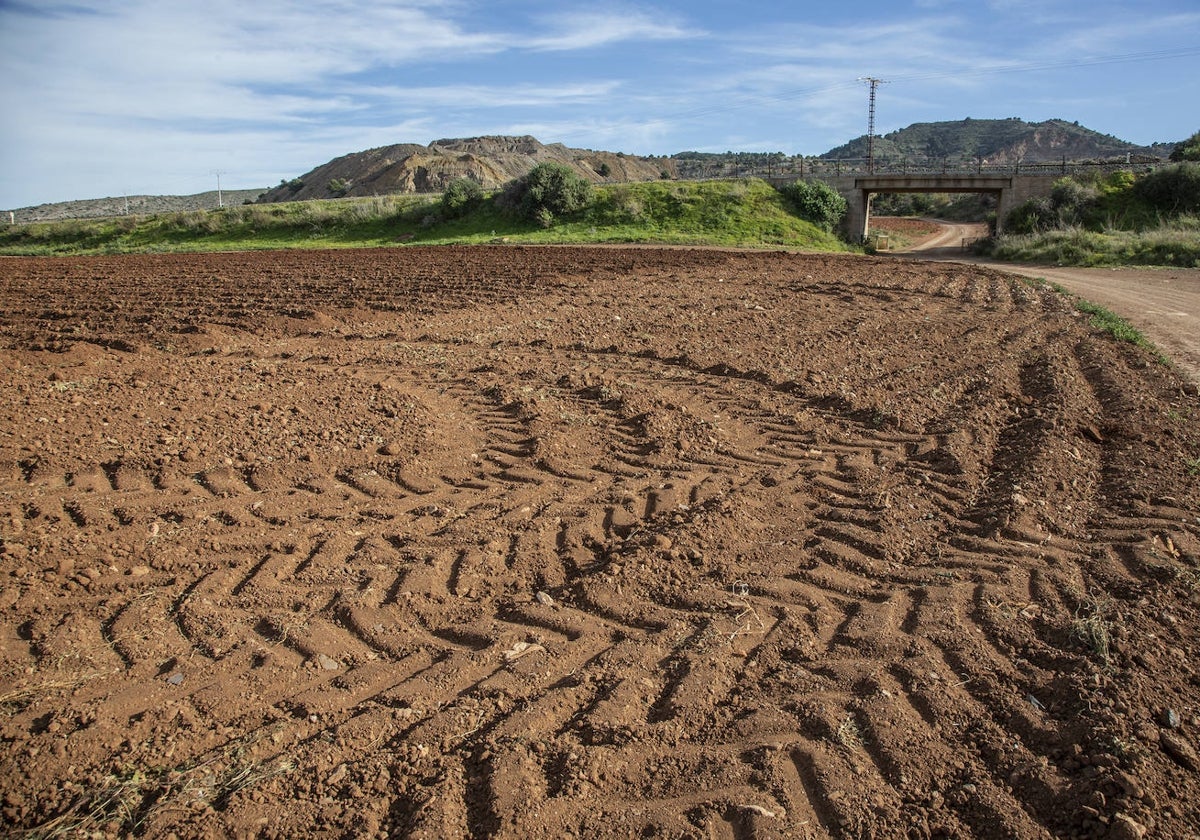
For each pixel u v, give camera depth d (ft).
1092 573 16.90
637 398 30.73
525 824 10.29
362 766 11.40
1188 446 24.77
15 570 16.84
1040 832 10.24
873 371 35.73
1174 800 10.60
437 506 21.03
